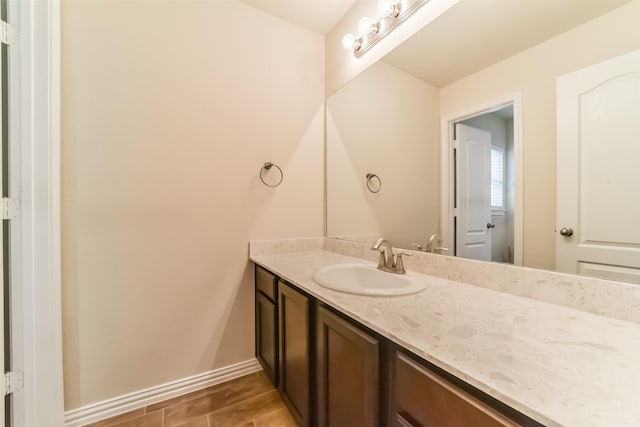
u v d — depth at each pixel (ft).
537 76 3.02
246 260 5.53
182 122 4.82
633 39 2.38
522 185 3.16
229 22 5.28
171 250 4.77
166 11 4.68
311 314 3.55
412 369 2.07
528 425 1.44
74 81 3.98
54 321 3.74
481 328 2.27
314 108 6.42
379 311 2.64
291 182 6.08
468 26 3.66
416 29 4.33
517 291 3.13
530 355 1.84
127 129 4.38
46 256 3.68
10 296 3.57
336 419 3.03
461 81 3.77
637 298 2.35
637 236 2.38
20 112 3.55
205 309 5.10
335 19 6.01
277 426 4.18
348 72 5.81
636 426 1.21
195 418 4.32
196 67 4.94
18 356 3.57
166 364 4.76
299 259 5.38
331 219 6.36
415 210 4.48
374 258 5.17
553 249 2.91
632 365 1.71
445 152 4.01
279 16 5.87
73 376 4.06
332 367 3.10
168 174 4.72
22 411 3.57
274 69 5.82
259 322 5.37
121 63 4.32
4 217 3.43
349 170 5.89
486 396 1.63
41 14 3.67
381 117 5.06
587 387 1.49
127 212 4.41
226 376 5.29
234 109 5.33
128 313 4.45
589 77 2.64
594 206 2.63
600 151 2.58
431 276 4.04
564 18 2.80
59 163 3.86
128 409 4.42
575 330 2.23
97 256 4.20
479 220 3.58
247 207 5.51
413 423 2.07
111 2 4.24
